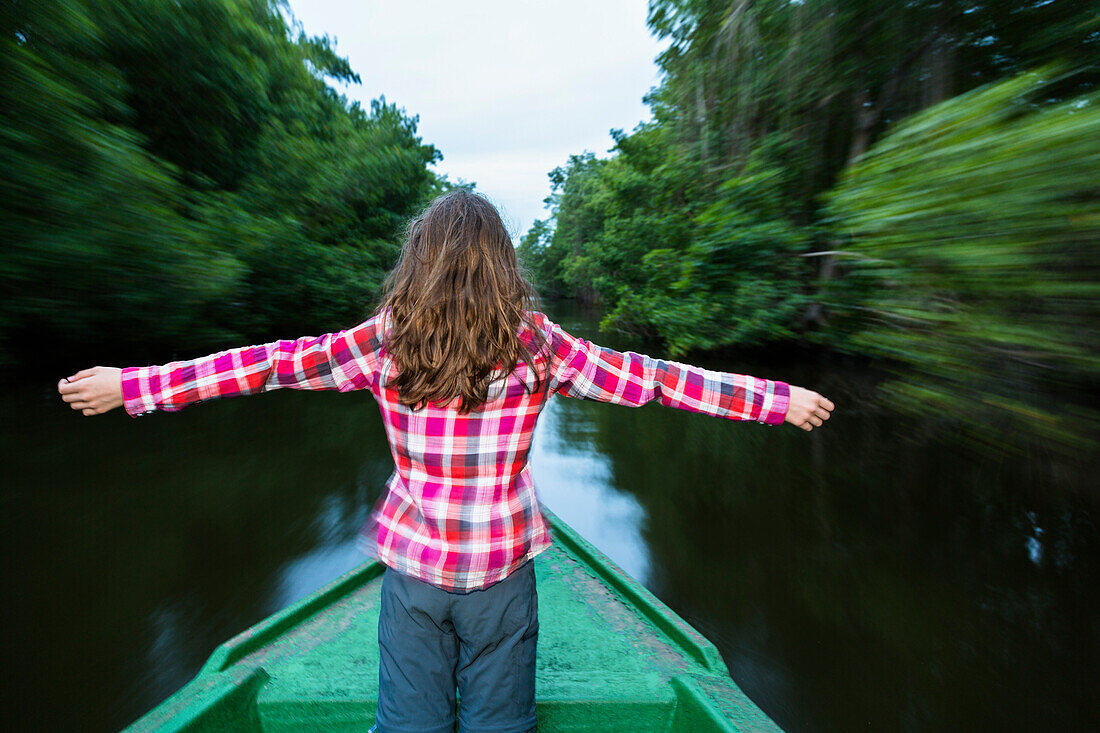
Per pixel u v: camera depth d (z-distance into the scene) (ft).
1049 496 14.85
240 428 21.04
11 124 14.80
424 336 2.73
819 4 16.76
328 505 14.98
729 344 24.81
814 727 8.23
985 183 6.19
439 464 2.91
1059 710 8.50
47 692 8.49
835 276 18.70
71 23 16.10
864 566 12.36
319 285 39.34
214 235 27.37
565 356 3.02
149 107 26.99
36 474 16.02
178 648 9.48
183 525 13.75
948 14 13.67
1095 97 5.73
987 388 8.77
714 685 4.99
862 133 17.63
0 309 17.40
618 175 43.83
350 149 48.93
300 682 5.08
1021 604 10.93
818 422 3.23
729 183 20.80
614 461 19.27
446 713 3.22
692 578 12.16
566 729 4.88
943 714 8.39
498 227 2.94
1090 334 6.85
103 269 18.40
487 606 3.05
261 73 33.09
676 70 25.32
